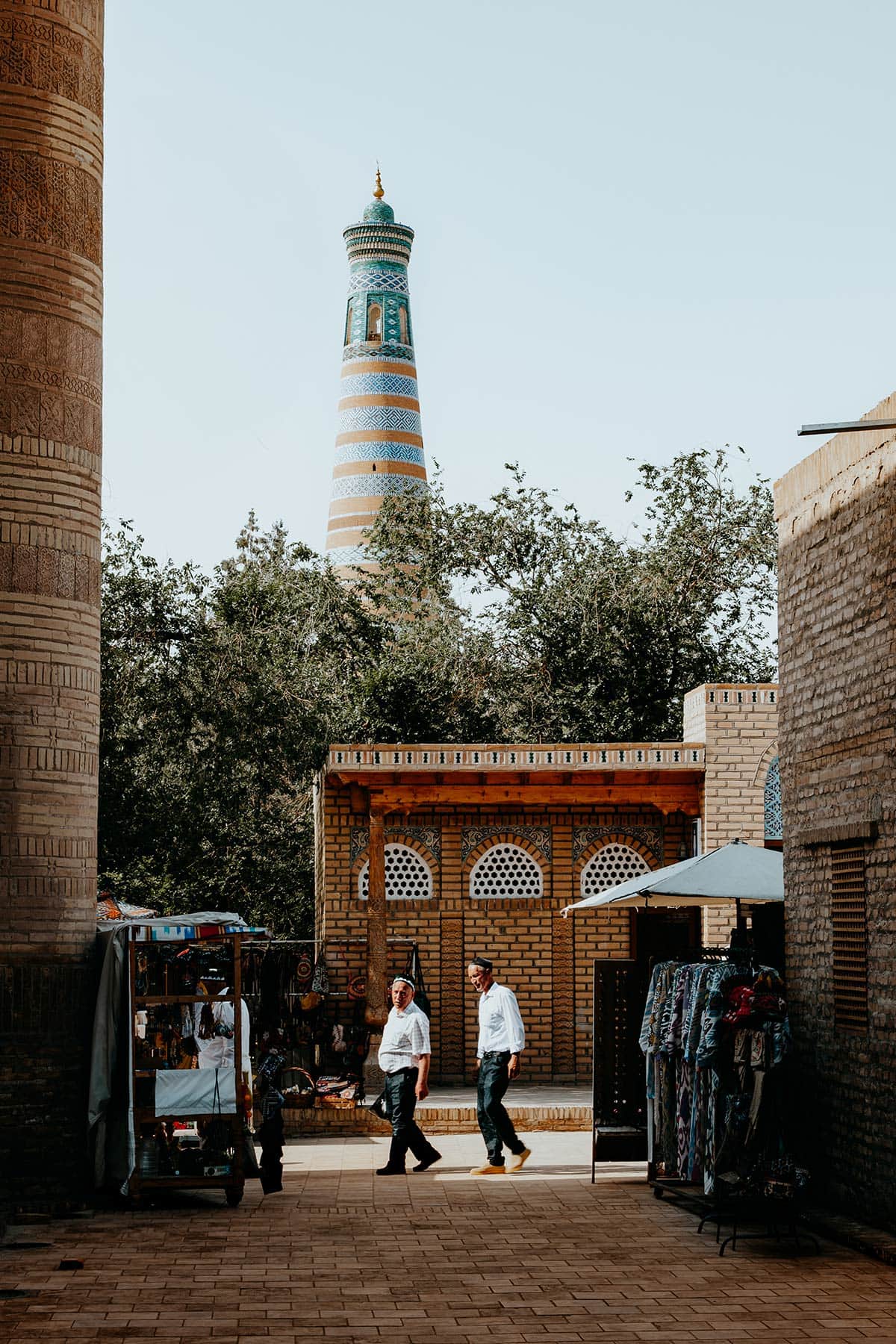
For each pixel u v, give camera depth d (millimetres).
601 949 23156
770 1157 10750
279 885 29750
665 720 32688
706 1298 9289
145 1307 9039
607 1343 8297
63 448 13133
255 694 26172
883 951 11141
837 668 12211
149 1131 12555
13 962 12469
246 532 33562
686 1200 12516
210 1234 11250
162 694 26156
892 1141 10891
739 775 22297
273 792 28234
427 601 37625
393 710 31672
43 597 12914
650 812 23391
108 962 12648
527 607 32594
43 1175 12391
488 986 14461
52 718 12875
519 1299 9250
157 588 26969
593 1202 12586
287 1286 9594
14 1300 9219
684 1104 12250
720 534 33750
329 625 32719
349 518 51625
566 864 23250
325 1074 21703
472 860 23250
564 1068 22953
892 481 11289
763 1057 10742
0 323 12898
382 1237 11117
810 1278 9828
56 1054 12562
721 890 13891
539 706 32312
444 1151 15781
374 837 22391
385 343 52906
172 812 25578
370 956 22203
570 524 33938
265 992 22375
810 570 12844
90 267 13555
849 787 11906
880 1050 11141
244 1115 13125
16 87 13148
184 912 28531
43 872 12680
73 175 13406
